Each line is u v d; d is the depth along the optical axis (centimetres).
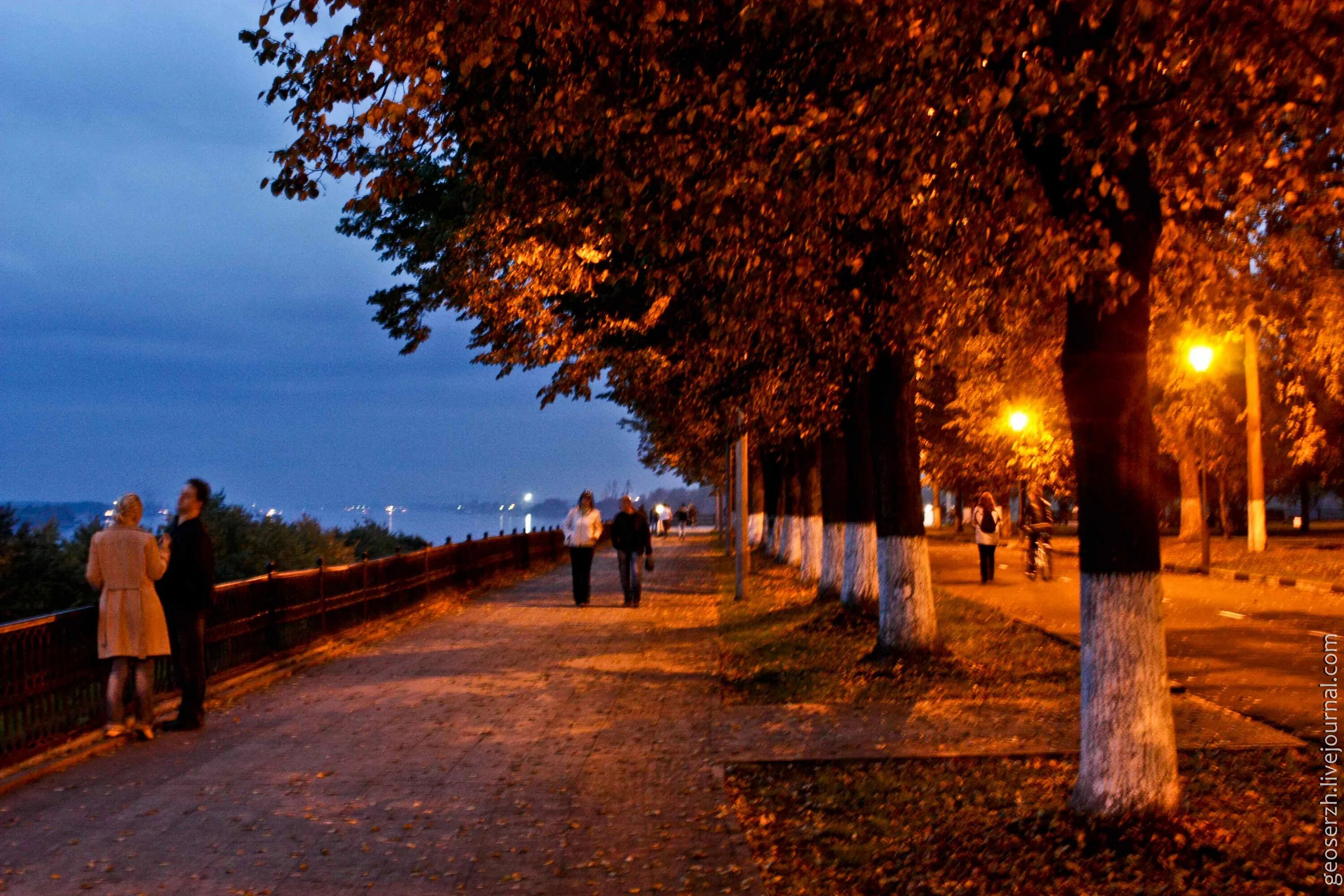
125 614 955
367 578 1805
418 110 809
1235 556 3219
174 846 675
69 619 938
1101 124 653
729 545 4509
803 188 820
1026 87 646
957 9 671
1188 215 903
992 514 2650
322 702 1155
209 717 1079
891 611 1310
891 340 1109
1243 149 769
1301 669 1275
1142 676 659
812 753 911
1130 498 663
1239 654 1406
